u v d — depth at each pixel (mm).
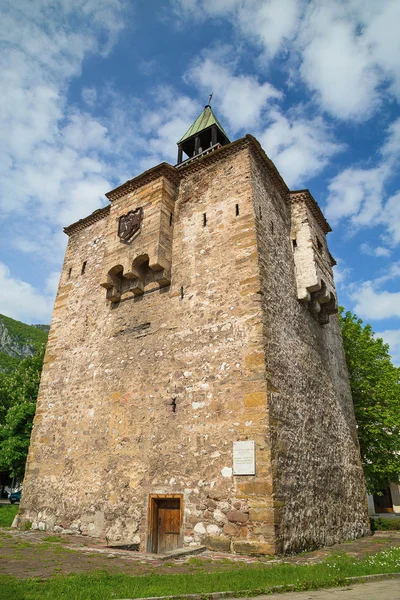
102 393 12414
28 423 23578
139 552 8570
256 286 10477
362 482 14508
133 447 10922
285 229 13820
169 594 4812
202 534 8867
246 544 8188
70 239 17156
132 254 12867
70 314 15070
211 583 5410
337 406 13992
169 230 12969
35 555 7617
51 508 12031
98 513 10836
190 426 10070
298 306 12883
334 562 7219
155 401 11016
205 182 13203
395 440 18797
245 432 9133
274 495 8336
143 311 12562
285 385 10320
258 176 12789
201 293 11461
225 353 10242
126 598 4617
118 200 14383
